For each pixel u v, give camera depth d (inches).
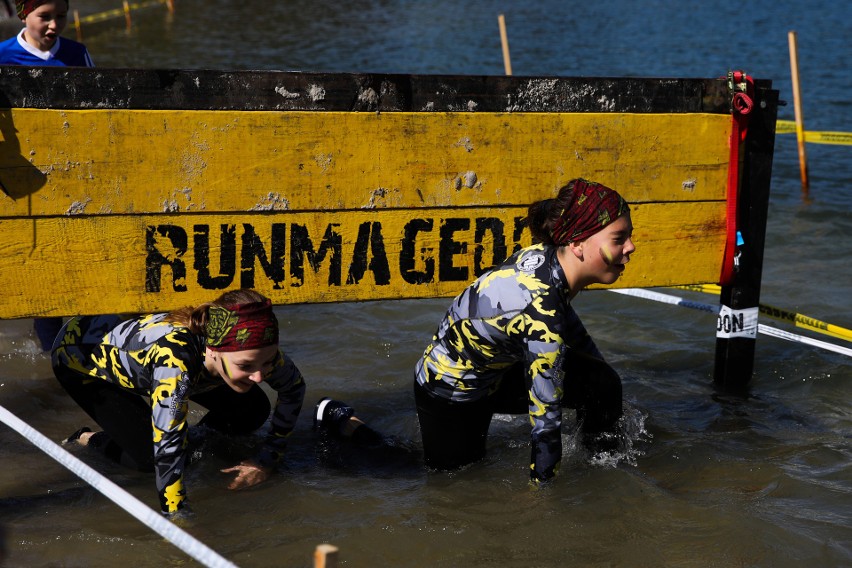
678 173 165.9
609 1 1185.4
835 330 184.4
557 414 130.9
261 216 147.9
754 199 172.9
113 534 125.6
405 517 131.7
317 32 865.5
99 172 139.5
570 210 123.6
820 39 844.0
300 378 141.4
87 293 142.9
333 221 151.1
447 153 153.6
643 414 170.1
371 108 149.3
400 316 225.9
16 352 195.8
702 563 120.3
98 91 137.5
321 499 137.6
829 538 126.0
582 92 158.2
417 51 759.1
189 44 780.0
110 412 142.4
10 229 137.4
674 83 163.0
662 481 144.3
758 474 146.0
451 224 156.3
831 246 283.3
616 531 127.9
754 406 175.9
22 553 120.3
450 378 137.5
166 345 127.7
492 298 129.3
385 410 175.6
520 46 797.9
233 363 125.3
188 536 98.9
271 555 121.0
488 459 152.1
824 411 173.8
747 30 912.9
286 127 145.9
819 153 419.5
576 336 146.1
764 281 250.7
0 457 149.5
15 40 191.5
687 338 214.5
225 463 151.1
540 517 131.3
